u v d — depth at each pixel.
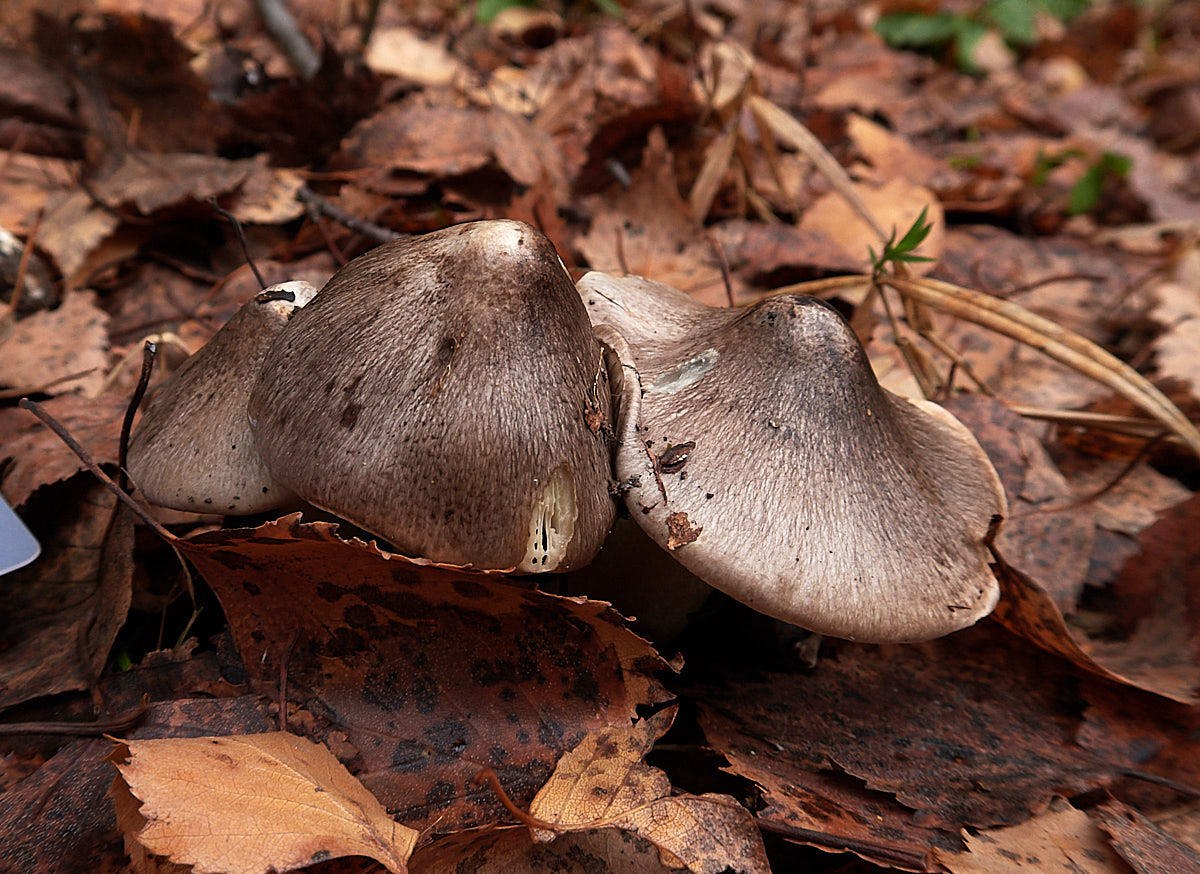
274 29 0.55
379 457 0.25
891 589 0.26
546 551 0.26
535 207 0.39
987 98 0.83
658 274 0.40
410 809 0.25
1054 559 0.32
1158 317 0.43
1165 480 0.37
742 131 0.45
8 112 0.45
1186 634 0.30
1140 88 0.95
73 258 0.38
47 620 0.29
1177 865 0.26
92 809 0.25
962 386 0.38
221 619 0.29
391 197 0.43
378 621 0.26
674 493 0.26
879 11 0.96
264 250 0.41
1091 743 0.28
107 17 0.47
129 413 0.28
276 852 0.23
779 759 0.27
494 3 0.77
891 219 0.47
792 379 0.27
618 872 0.24
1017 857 0.25
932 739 0.28
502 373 0.25
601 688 0.26
